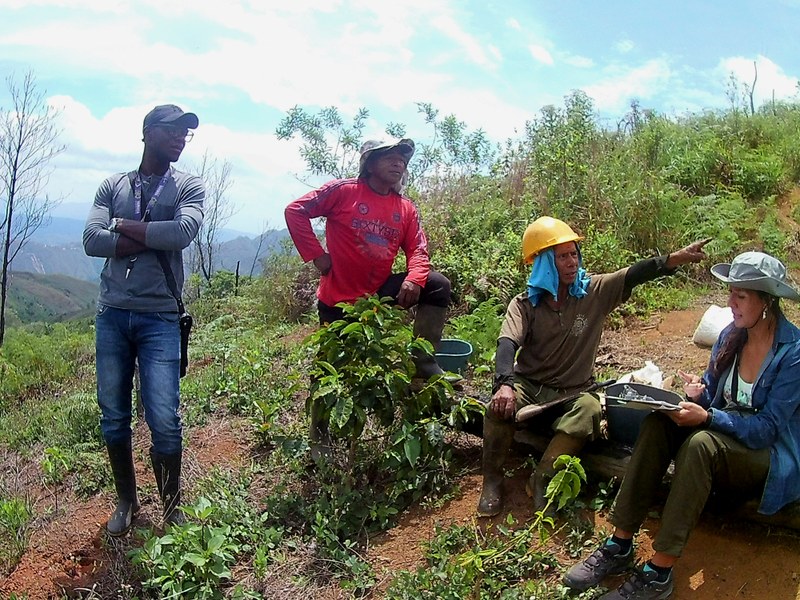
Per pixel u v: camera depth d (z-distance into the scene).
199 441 5.30
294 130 8.73
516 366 4.23
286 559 3.96
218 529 3.86
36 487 5.10
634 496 3.23
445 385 4.24
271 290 9.07
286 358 6.65
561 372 4.10
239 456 5.05
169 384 4.11
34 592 4.00
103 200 4.23
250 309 9.35
